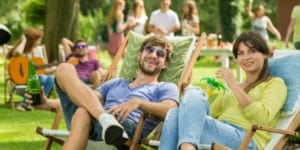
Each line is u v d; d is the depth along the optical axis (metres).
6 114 10.35
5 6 30.66
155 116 5.72
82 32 31.83
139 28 15.45
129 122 5.83
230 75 5.64
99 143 5.64
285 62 5.91
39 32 11.48
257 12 18.08
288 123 5.66
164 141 5.25
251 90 5.79
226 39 28.91
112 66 7.00
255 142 5.54
